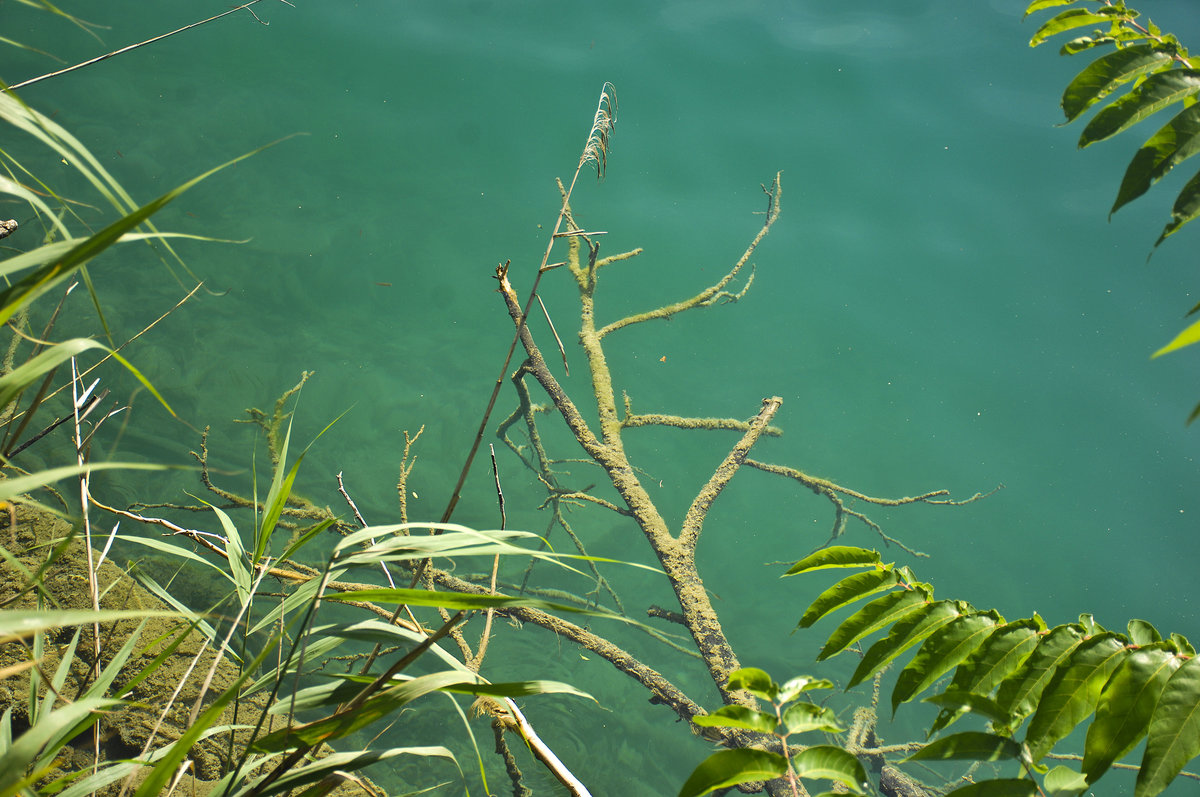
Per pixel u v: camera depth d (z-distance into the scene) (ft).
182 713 13.26
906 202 41.86
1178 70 5.02
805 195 42.09
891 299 40.22
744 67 45.34
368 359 36.81
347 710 4.49
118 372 30.58
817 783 26.58
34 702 5.00
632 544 34.50
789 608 33.88
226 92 42.96
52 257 3.18
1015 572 33.83
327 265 38.86
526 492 34.86
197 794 11.40
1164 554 33.19
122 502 25.88
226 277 37.24
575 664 29.63
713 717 4.41
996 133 43.37
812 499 36.35
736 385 38.60
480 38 46.60
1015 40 46.98
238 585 5.79
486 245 40.81
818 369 39.14
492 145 43.24
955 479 36.22
